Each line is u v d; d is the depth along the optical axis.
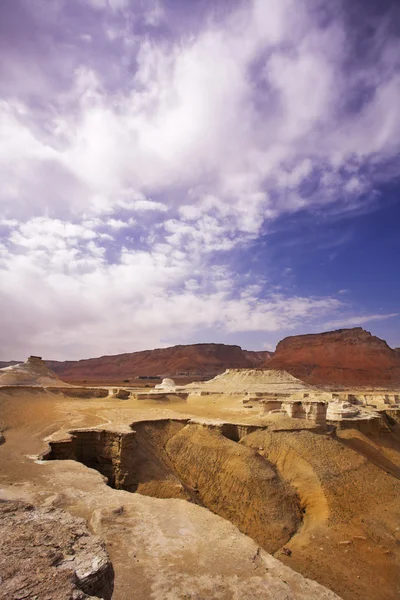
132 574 15.72
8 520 11.73
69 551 9.99
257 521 35.12
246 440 49.84
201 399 104.44
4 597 7.45
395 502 38.31
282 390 112.75
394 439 64.06
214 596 14.48
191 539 19.17
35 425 50.22
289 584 15.73
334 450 45.62
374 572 27.73
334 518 34.66
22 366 101.31
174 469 45.00
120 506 22.58
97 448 43.47
